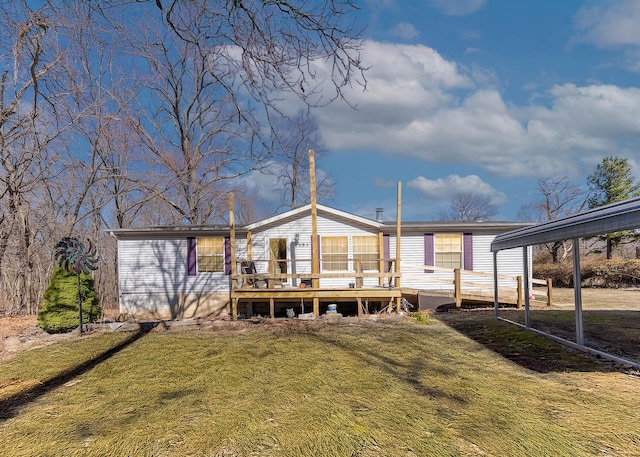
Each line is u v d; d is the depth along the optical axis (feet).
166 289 42.80
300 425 12.03
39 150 39.81
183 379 17.29
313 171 35.58
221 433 11.60
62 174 48.19
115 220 62.80
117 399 14.89
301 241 43.11
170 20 14.21
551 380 16.11
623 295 52.19
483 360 19.57
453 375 17.02
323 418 12.51
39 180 42.04
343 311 41.37
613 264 66.23
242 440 11.12
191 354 22.00
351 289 35.50
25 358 22.18
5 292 42.52
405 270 42.68
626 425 11.64
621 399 13.80
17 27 25.68
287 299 35.91
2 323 34.96
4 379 18.11
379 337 25.57
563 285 74.43
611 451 10.12
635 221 14.37
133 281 42.86
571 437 10.90
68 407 14.16
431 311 37.52
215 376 17.61
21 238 42.50
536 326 27.43
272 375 17.54
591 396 14.12
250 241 41.68
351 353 21.30
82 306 31.09
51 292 30.40
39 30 23.34
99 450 10.77
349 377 16.93
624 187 89.81
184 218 70.49
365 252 43.14
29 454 10.64
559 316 32.17
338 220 43.24
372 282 42.75
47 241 46.32
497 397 14.15
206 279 42.88
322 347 22.90
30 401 14.99
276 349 22.74
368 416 12.60
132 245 43.04
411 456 10.03
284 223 43.21
